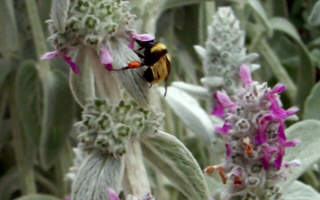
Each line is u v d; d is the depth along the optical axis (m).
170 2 0.48
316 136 0.36
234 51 0.43
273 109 0.32
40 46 0.55
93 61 0.33
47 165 0.54
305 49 0.56
